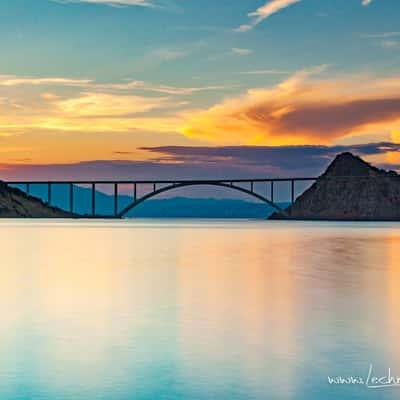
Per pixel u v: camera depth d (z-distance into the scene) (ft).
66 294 109.29
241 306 94.63
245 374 57.41
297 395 52.08
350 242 296.10
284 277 135.44
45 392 52.75
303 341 69.92
